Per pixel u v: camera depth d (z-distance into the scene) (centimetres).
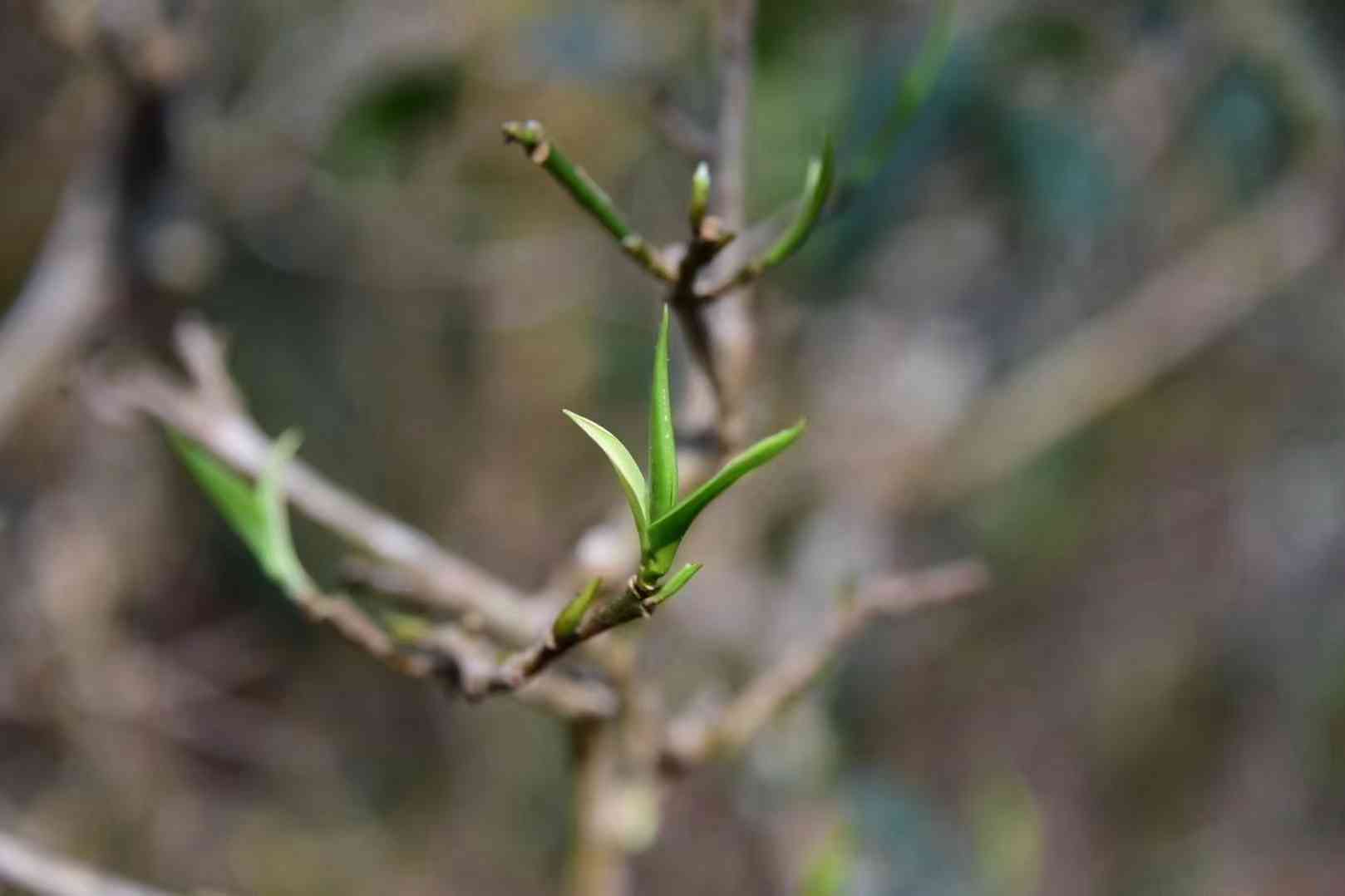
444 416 154
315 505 42
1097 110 86
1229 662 149
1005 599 143
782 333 92
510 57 96
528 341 145
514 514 152
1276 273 109
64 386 45
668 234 114
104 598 107
